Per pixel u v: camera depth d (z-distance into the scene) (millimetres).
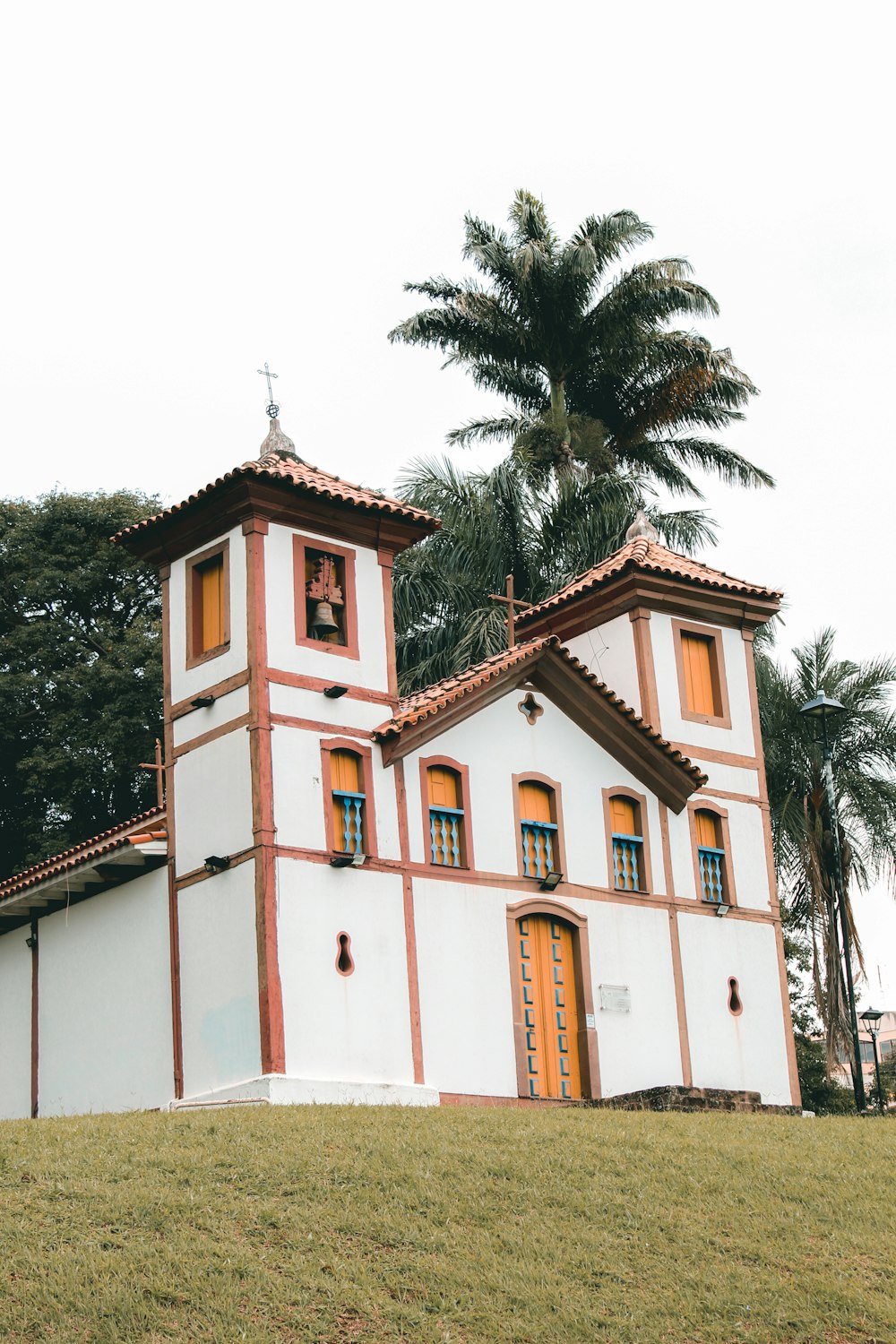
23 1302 15008
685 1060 29359
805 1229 18484
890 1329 16531
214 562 27250
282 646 26141
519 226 45344
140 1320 14906
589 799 29578
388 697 27328
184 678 27031
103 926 27875
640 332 44531
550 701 29531
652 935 29672
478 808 27922
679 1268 17234
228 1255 16188
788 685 41344
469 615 39531
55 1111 28109
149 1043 26391
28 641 45344
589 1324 15844
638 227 44656
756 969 31078
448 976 26672
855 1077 33062
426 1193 18188
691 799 31078
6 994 30000
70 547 46688
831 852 40281
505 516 40844
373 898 26078
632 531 34344
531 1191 18656
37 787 43562
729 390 44906
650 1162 20125
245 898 25156
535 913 28172
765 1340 16078
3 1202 17047
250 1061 24516
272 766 25484
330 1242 16812
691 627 32094
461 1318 15719
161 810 29938
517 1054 27125
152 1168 18297
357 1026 25281
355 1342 15094
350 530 27484
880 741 40750
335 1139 19875
